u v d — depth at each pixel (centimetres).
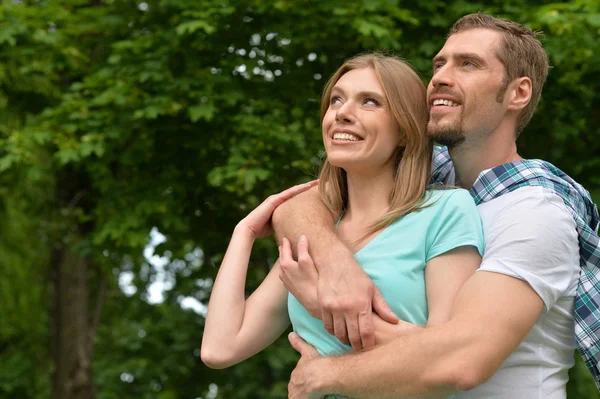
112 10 667
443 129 202
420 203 198
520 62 206
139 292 1145
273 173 592
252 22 604
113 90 597
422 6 598
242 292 222
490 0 602
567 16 528
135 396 1014
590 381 848
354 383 177
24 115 743
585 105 581
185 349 972
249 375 947
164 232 650
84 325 888
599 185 565
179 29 554
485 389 191
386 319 183
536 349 192
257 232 229
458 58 206
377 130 201
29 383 1126
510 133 211
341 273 186
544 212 186
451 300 185
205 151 631
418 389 170
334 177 217
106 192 648
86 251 657
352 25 546
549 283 181
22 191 968
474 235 190
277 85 616
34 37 640
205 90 584
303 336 202
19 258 1114
